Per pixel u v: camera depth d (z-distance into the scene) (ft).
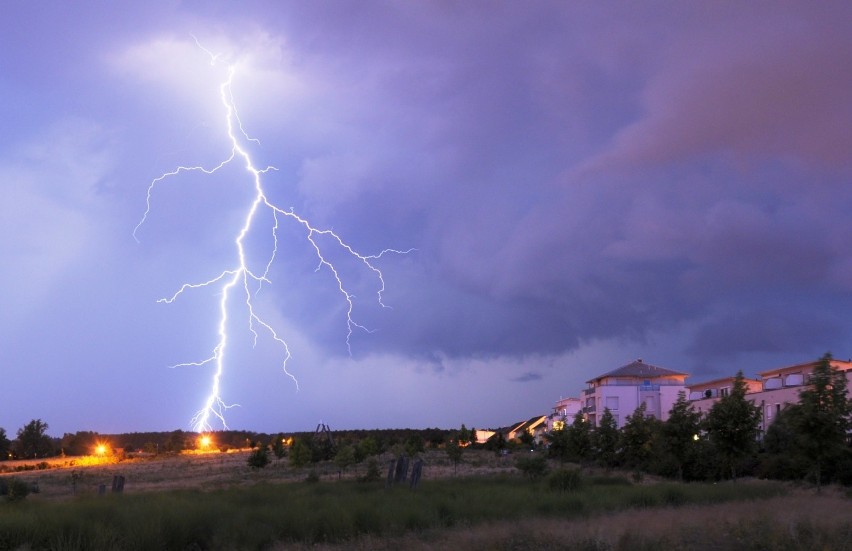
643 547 45.29
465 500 77.15
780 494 88.69
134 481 181.57
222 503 72.64
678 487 93.86
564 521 61.67
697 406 219.00
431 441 358.02
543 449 257.55
